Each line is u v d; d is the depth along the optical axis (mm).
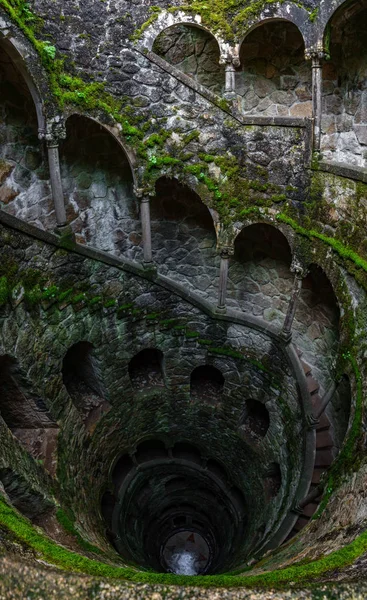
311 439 8891
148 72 7531
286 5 6809
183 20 7324
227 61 7461
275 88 8773
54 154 7184
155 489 13680
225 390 11266
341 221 6992
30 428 8266
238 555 10648
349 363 6957
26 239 7039
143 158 7996
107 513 11469
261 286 10000
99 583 2287
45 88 6695
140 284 9477
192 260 10352
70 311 8273
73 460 8727
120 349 9859
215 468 13500
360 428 6211
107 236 9555
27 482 5918
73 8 6793
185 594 2250
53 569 2363
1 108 7180
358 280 6688
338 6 6332
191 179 8172
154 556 13703
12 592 2232
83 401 10141
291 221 7820
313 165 7227
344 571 2928
